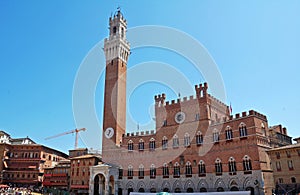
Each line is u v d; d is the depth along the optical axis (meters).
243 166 76.75
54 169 121.75
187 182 87.31
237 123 81.44
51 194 109.00
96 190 104.56
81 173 110.50
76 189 109.25
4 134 150.88
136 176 99.56
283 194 70.50
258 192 71.69
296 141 91.94
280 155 73.75
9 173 127.81
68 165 120.25
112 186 101.69
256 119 78.69
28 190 110.44
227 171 79.75
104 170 99.94
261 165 73.50
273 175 74.19
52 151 141.50
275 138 86.94
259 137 77.19
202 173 84.88
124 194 100.06
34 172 127.31
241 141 79.00
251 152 75.94
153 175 95.75
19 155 131.00
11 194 94.44
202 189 83.62
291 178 70.12
